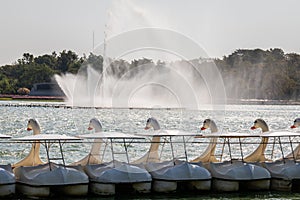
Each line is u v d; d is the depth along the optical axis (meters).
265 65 113.94
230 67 111.31
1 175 17.39
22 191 17.86
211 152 21.53
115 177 18.22
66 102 100.56
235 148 33.91
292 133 20.95
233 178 19.39
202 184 19.19
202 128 22.12
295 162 20.77
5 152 29.95
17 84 129.75
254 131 41.22
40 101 123.06
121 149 27.56
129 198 18.36
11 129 49.53
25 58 141.50
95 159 19.75
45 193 17.50
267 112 96.62
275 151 31.31
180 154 23.02
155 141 20.98
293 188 20.31
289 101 115.50
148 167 19.41
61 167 17.97
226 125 58.53
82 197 17.98
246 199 18.92
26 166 18.56
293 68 117.38
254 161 21.72
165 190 18.83
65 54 138.12
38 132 20.70
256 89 112.19
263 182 19.92
